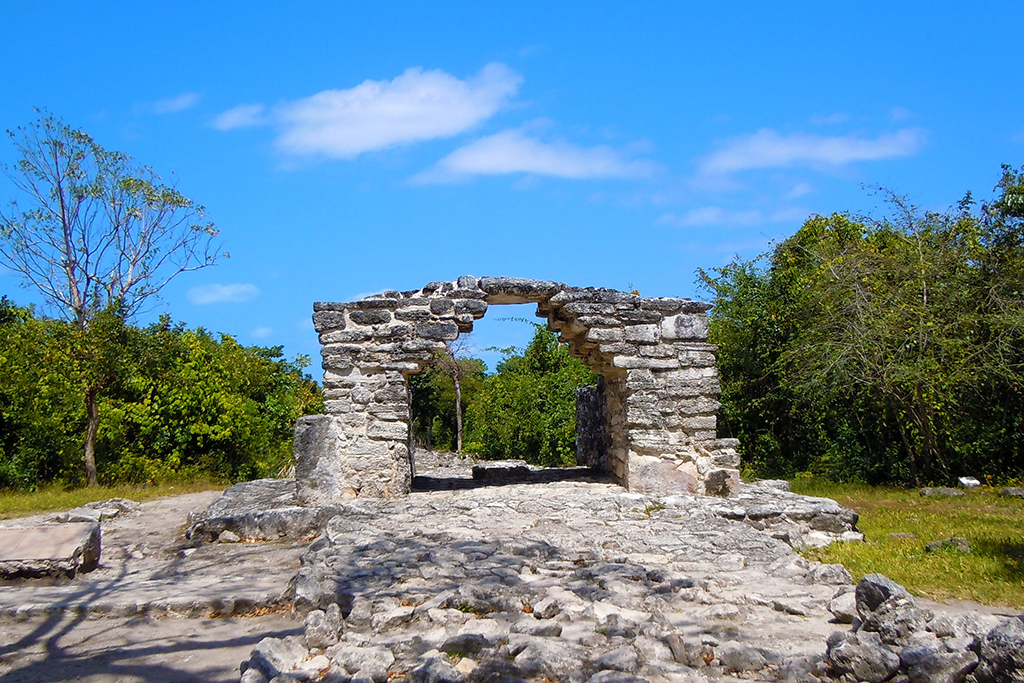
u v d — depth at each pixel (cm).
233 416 2095
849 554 883
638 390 1182
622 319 1192
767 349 2000
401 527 912
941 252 1712
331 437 1131
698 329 1201
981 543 889
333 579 687
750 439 2053
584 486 1210
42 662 596
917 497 1426
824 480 1741
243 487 1316
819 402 1780
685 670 492
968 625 483
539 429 2078
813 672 491
